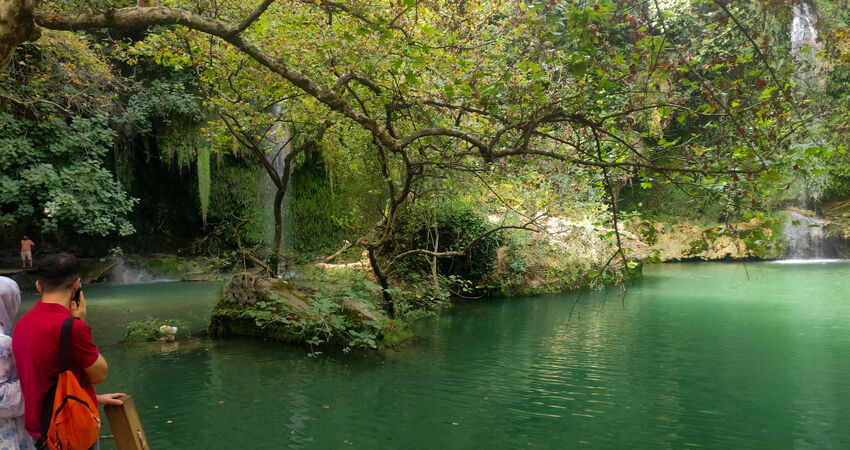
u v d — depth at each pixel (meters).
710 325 9.65
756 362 7.29
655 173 4.01
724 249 20.17
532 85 4.21
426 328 9.45
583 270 13.73
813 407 5.62
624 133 4.50
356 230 13.77
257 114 7.98
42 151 14.10
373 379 6.49
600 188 4.88
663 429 5.03
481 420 5.24
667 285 14.56
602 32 3.63
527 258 13.30
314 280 10.18
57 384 2.21
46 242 16.19
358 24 5.78
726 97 3.54
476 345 8.21
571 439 4.81
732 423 5.20
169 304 11.50
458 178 9.79
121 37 15.64
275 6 7.08
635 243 14.84
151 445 4.61
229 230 18.33
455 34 5.95
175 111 16.91
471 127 5.66
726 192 3.81
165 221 18.56
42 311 2.33
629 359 7.43
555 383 6.39
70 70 11.26
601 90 3.91
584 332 9.14
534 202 12.52
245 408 5.49
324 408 5.52
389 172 8.60
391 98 5.43
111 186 14.86
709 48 3.72
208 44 7.12
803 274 16.53
